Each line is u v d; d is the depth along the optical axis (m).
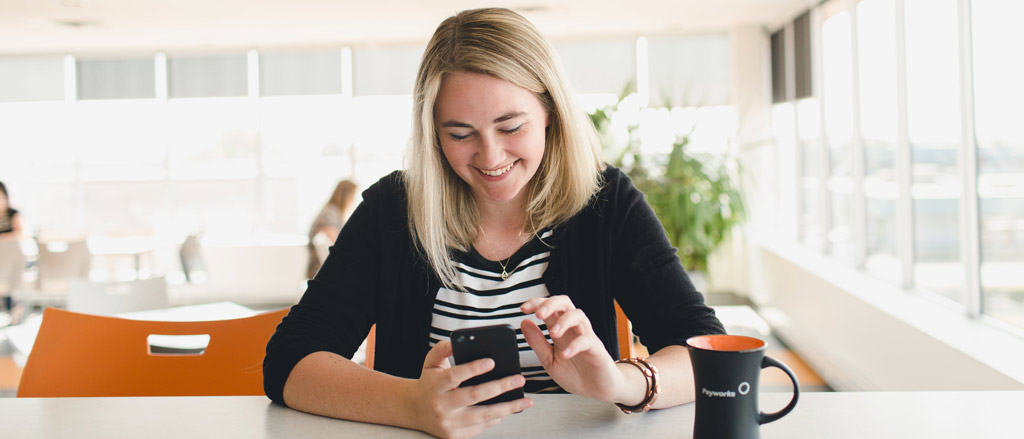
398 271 1.31
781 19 6.45
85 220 7.94
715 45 7.27
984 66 3.15
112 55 7.85
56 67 7.85
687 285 1.25
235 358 1.45
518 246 1.31
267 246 7.65
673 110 6.12
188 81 7.85
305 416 1.04
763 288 6.20
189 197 7.91
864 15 4.62
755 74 6.84
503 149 1.14
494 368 0.94
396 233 1.31
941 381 2.99
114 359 1.43
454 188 1.30
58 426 1.01
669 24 6.78
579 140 1.24
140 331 1.45
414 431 0.97
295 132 7.84
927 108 3.75
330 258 1.32
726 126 7.18
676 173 5.71
